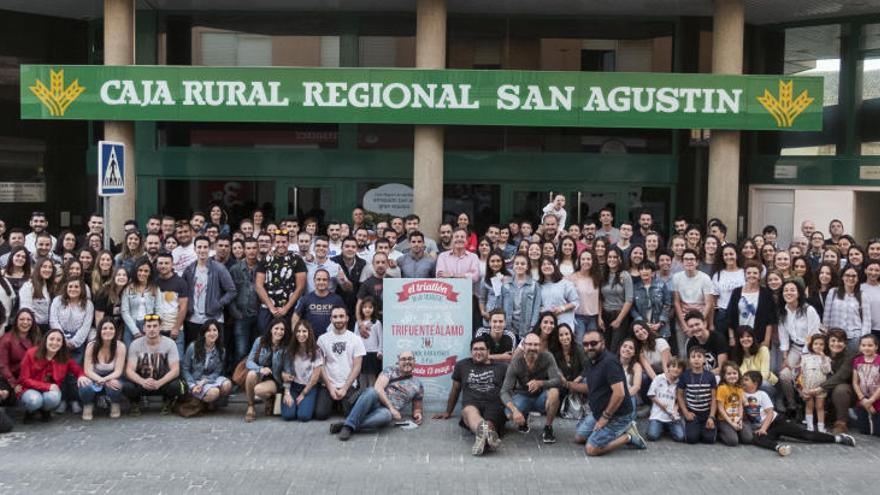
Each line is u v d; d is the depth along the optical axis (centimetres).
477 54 1836
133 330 1205
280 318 1172
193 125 1838
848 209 1803
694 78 1603
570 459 1030
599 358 1054
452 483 940
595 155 1823
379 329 1227
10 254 1277
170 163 1836
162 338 1180
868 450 1074
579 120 1616
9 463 984
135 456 1013
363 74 1620
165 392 1174
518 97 1617
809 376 1141
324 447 1058
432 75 1617
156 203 1841
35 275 1214
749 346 1164
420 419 1162
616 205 1828
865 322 1220
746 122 1603
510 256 1451
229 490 909
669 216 1827
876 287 1230
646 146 1825
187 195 1842
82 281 1203
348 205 1838
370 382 1227
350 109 1625
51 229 1903
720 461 1027
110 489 907
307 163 1834
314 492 907
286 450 1044
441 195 1702
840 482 952
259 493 902
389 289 1202
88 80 1631
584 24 1834
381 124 1827
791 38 1866
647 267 1263
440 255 1309
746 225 1880
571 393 1191
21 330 1157
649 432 1109
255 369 1160
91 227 1427
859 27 1789
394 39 1836
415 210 1695
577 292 1258
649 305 1262
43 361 1148
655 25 1828
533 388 1092
